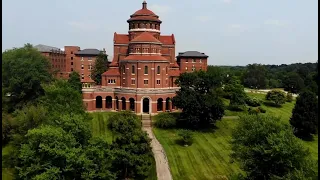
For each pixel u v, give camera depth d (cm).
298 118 9600
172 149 8350
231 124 10419
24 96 11300
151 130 9775
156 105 11069
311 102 9650
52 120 6469
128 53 12756
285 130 4866
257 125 5109
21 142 6638
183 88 10344
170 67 13238
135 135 6631
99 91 11625
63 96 8225
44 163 5128
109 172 5581
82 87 11425
